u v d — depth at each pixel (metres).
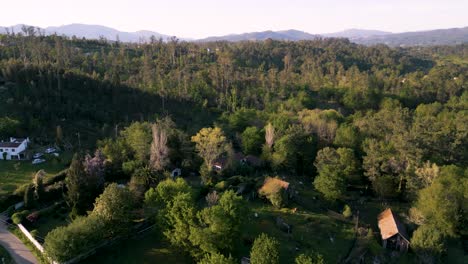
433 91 173.62
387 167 80.44
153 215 61.84
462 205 66.56
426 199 67.62
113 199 54.47
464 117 110.62
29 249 53.91
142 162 78.38
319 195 79.06
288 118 112.00
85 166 69.06
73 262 50.09
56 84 119.69
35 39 187.12
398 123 98.50
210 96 150.12
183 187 58.81
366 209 77.44
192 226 51.16
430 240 58.66
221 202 54.22
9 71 118.00
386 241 63.38
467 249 64.94
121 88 131.25
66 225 60.47
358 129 101.75
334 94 165.38
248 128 100.44
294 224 65.56
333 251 59.19
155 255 53.62
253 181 78.88
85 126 107.31
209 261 44.56
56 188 70.50
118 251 54.00
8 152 88.00
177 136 86.94
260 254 45.88
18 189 69.50
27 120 101.56
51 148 93.81
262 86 164.25
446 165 78.69
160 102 132.25
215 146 81.19
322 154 83.94
